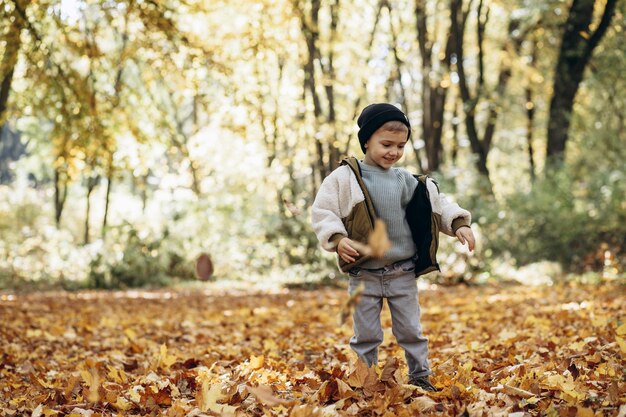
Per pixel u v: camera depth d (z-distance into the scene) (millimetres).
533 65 23703
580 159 23328
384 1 23031
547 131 21516
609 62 21969
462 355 6090
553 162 20938
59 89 11656
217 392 3986
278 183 25141
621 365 4562
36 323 10109
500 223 18562
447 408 3820
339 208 4363
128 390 4785
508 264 18469
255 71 13430
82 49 11594
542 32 22672
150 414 4090
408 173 4512
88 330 9398
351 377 4195
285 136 25047
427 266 4387
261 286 20203
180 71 12125
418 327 4457
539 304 10617
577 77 21016
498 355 5902
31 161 32031
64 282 21328
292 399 4141
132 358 6746
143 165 13172
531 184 21000
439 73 21359
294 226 19875
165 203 24594
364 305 4418
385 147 4379
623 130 24406
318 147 21219
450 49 22594
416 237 4441
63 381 5602
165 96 28453
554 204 18500
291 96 24359
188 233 22078
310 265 19625
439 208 4453
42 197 33250
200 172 28031
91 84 11898
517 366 4820
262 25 12602
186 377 5008
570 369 4625
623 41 21781
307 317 10508
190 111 34969
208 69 11828
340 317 2998
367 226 4285
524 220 18469
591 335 6383
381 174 4422
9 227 27047
